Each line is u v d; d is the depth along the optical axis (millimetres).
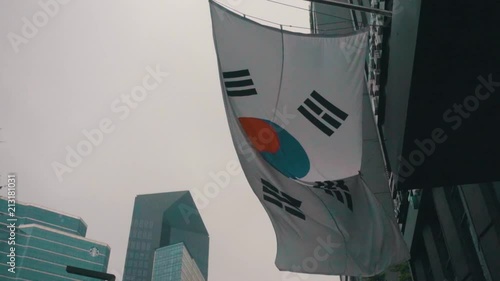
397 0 13789
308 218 15445
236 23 17297
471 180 15422
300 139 16031
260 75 16719
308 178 15672
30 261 192250
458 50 11734
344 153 15828
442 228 23891
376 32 25625
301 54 16906
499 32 11266
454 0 10750
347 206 15352
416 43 11750
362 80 16438
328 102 16281
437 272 26188
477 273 21109
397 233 14945
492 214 18172
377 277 38656
